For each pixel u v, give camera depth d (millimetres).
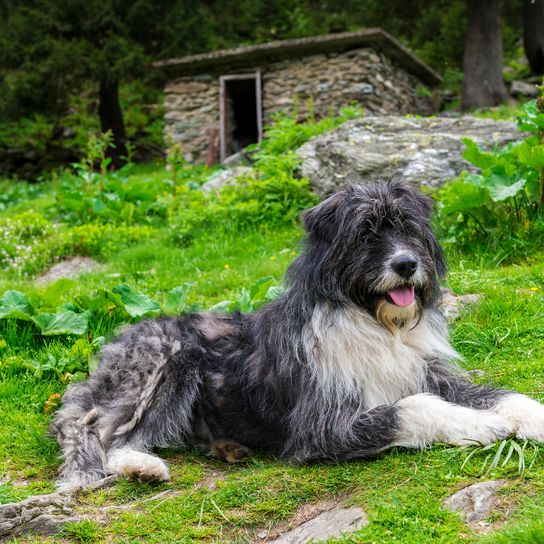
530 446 1914
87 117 11711
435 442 1964
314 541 1756
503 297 2740
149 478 2025
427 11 11859
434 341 2148
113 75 9125
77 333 2750
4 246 4492
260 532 1841
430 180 4008
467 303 2744
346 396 2025
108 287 3533
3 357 2678
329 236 2090
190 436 2262
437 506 1769
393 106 8297
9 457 2215
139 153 10609
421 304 2111
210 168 7637
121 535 1843
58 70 9156
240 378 2193
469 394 2094
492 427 1940
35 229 4883
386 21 12078
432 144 4242
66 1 9203
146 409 2199
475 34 9211
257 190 4586
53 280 4035
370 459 1993
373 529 1734
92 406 2199
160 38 9781
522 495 1760
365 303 2066
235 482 1979
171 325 2316
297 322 2107
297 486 1937
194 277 3662
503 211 3281
